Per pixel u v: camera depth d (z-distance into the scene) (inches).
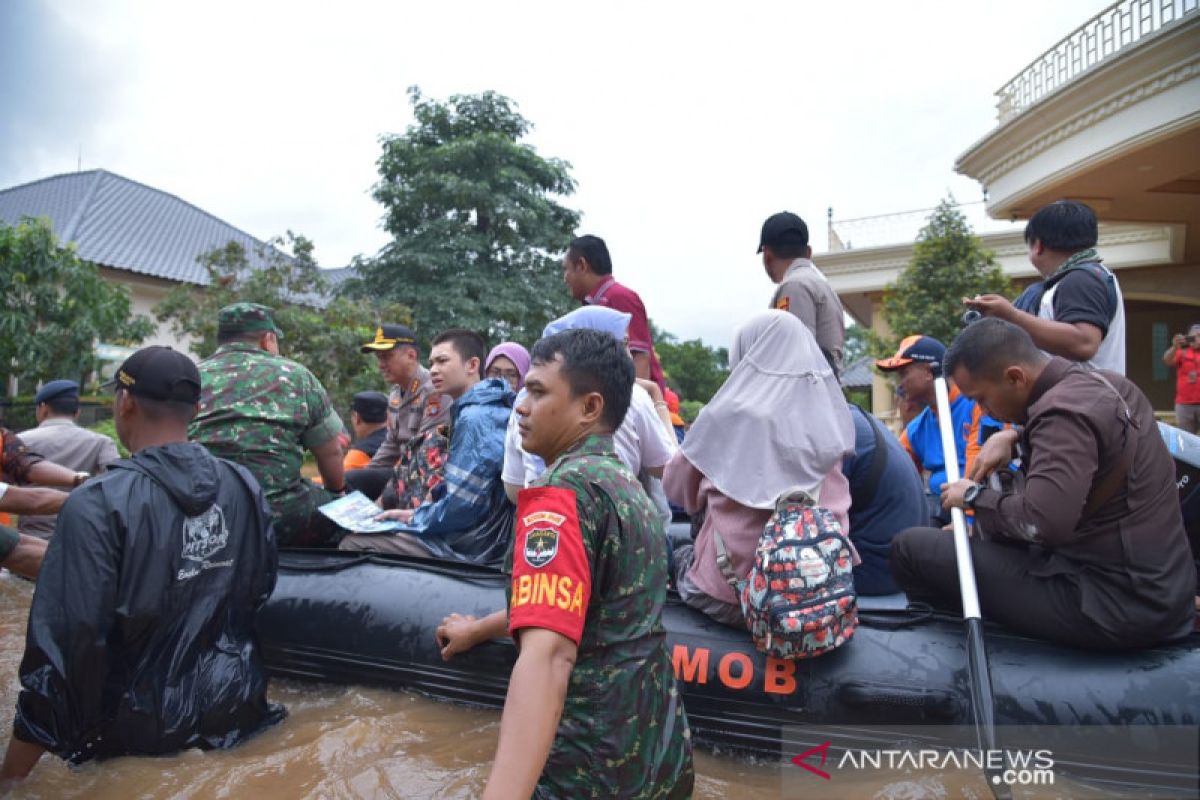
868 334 566.9
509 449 105.3
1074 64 346.3
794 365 90.7
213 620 90.1
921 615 91.6
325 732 94.7
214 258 519.8
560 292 745.6
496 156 729.6
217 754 88.4
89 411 448.1
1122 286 543.5
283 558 123.0
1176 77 292.4
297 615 114.3
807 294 136.7
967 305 107.8
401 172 746.2
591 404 63.2
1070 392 81.4
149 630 84.4
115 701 83.8
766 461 88.0
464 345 145.7
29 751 79.7
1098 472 80.1
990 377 86.0
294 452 128.1
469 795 79.0
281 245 530.3
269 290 498.9
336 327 508.4
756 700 89.0
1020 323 103.7
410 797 78.9
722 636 92.9
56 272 418.9
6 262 402.6
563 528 55.6
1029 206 398.6
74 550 78.6
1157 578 79.4
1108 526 81.2
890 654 87.6
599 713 57.2
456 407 125.5
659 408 127.6
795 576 83.3
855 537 102.0
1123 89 310.7
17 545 98.3
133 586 81.4
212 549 89.7
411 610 108.7
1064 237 111.9
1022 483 95.3
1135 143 312.2
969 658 80.0
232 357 128.6
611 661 58.0
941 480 148.9
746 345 94.9
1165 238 511.5
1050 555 86.1
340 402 500.4
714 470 91.1
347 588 114.2
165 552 84.0
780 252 146.3
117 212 765.3
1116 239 529.3
